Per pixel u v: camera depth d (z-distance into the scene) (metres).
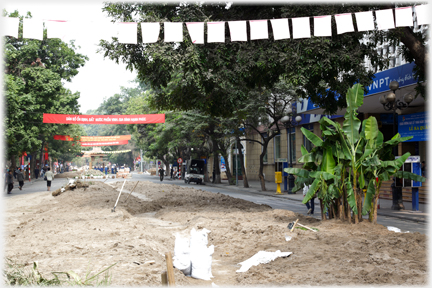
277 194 25.41
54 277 5.32
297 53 13.37
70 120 33.19
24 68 35.91
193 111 31.69
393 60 19.64
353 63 13.52
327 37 13.50
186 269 6.20
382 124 25.83
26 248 7.68
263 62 13.78
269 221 11.52
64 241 8.39
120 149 120.00
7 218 14.05
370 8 13.03
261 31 9.45
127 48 14.34
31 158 57.22
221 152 38.06
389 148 11.55
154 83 15.69
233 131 34.22
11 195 27.12
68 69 41.25
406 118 21.94
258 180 44.34
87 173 37.19
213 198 18.59
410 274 6.04
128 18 14.11
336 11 12.95
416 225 12.62
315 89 16.70
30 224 11.84
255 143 45.34
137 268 6.00
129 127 65.62
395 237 8.68
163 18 14.02
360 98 11.06
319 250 7.67
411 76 16.67
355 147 11.19
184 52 13.70
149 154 63.75
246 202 16.92
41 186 37.94
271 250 7.88
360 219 10.95
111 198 19.28
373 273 6.09
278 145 39.31
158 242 8.50
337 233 9.37
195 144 41.03
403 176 11.15
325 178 10.84
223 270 7.00
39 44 36.91
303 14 13.17
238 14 14.48
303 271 6.46
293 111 31.55
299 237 9.01
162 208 16.33
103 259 6.54
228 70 14.23
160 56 13.27
